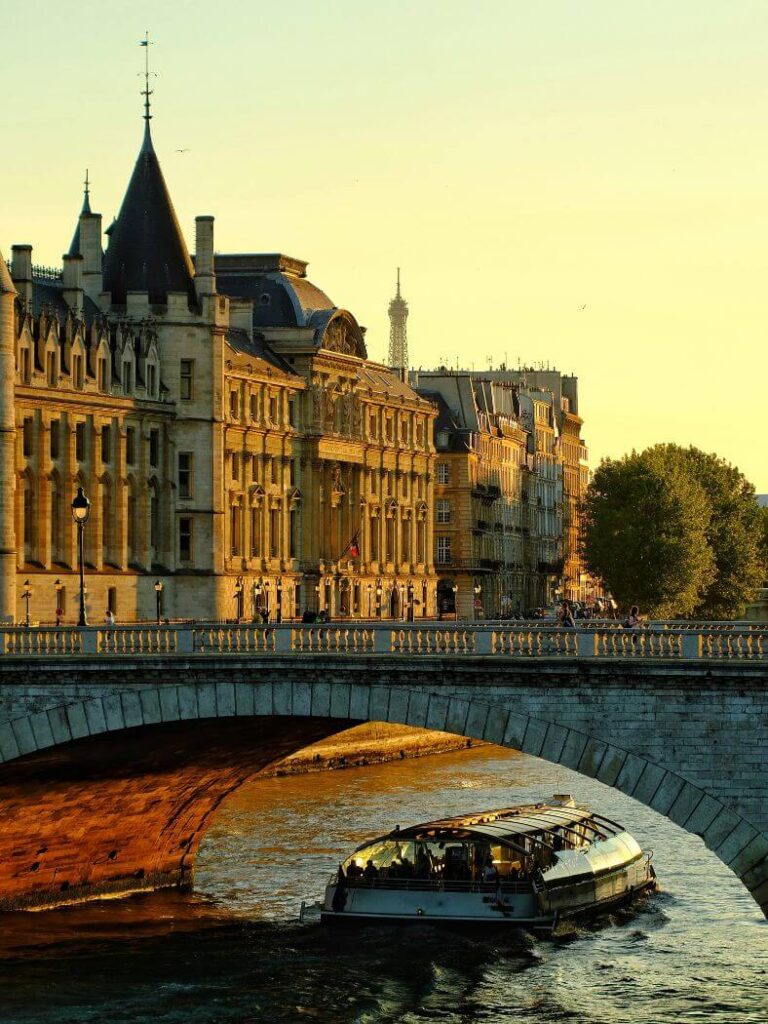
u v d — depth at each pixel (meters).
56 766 96.19
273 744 105.56
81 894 108.56
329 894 99.06
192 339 183.12
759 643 83.81
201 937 99.12
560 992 88.62
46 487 165.50
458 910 97.12
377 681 87.81
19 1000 88.50
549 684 84.94
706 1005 86.44
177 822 111.44
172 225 184.62
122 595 174.12
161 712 90.88
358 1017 85.88
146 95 184.12
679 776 83.31
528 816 105.69
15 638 93.31
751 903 105.00
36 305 170.50
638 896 105.50
